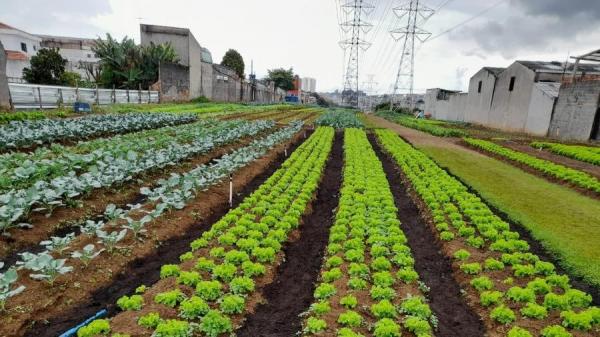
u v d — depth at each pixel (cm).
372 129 3681
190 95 5547
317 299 720
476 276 800
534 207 1284
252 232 922
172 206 1084
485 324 661
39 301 634
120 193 1184
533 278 792
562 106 3428
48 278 666
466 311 708
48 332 586
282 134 2459
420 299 697
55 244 747
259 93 9862
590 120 3075
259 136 2548
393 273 798
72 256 723
